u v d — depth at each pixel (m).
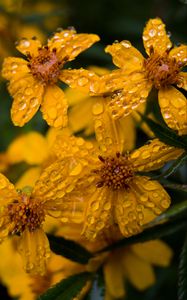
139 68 0.25
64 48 0.26
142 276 0.29
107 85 0.25
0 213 0.25
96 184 0.25
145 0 0.38
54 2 0.38
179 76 0.25
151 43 0.26
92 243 0.27
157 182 0.25
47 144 0.30
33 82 0.26
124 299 0.30
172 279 0.31
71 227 0.27
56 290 0.25
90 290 0.27
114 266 0.29
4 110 0.35
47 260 0.25
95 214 0.25
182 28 0.35
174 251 0.31
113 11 0.38
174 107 0.25
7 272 0.30
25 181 0.30
